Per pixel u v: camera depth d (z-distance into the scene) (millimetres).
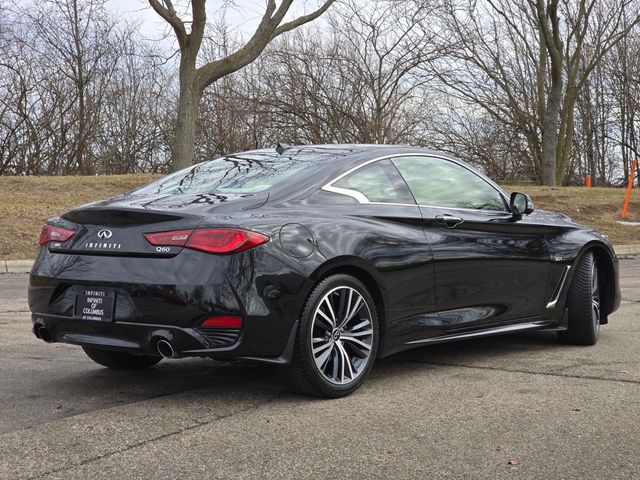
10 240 12766
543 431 3459
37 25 28188
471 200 5137
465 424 3576
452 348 5594
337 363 4105
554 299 5527
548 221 5594
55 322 4086
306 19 20938
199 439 3363
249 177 4469
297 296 3879
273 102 29297
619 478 2871
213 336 3713
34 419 3699
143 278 3783
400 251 4414
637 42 37781
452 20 29328
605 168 43375
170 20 18609
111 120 31828
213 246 3725
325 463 3041
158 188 4633
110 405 3977
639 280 10383
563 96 36000
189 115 19250
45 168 28547
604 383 4391
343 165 4523
